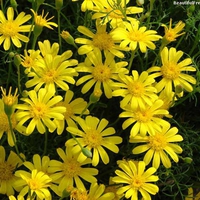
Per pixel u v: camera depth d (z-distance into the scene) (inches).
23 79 18.7
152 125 16.8
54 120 16.8
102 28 18.1
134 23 17.6
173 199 18.5
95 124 16.9
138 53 18.4
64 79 17.2
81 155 16.5
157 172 17.9
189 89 17.5
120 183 17.4
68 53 17.7
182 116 19.8
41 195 15.9
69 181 16.7
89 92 19.0
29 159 18.0
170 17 20.6
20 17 18.1
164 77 17.5
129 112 16.9
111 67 17.6
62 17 20.4
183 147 18.8
